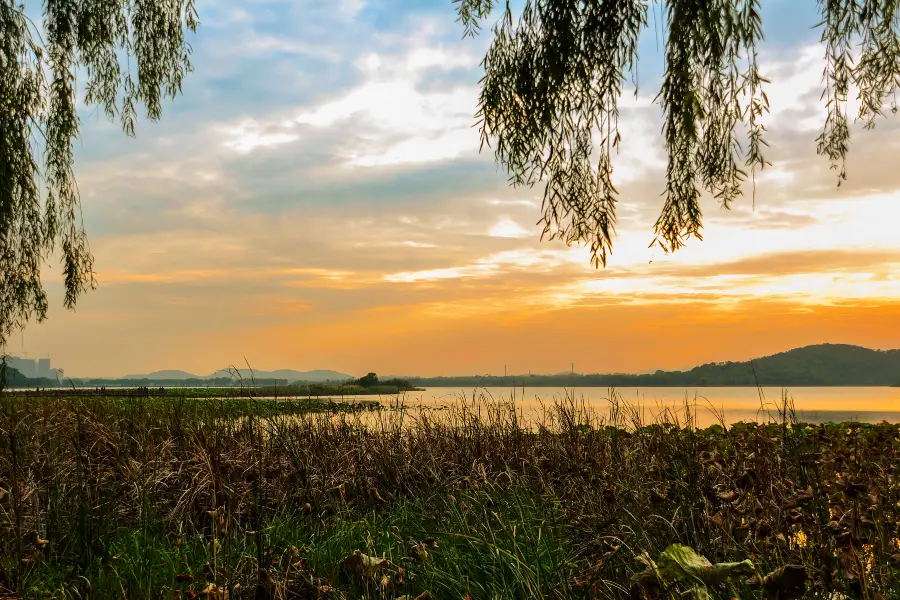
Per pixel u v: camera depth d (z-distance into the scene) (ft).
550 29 9.89
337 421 17.72
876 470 11.89
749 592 6.63
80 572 9.26
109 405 22.52
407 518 12.09
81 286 17.78
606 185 10.11
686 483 9.96
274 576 8.02
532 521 10.41
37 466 13.00
